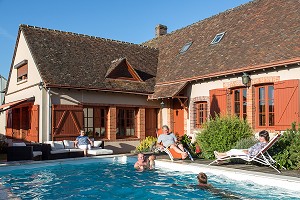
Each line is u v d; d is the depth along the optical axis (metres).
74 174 12.23
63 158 15.73
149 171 12.63
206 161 13.52
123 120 20.73
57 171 12.89
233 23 21.02
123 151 20.11
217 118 14.49
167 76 21.36
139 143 20.89
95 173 12.39
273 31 17.14
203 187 9.59
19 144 15.43
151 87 21.28
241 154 11.70
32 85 19.00
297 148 11.30
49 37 20.80
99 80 19.47
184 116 20.31
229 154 11.98
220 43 19.95
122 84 20.25
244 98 16.94
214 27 22.47
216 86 18.02
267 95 15.88
